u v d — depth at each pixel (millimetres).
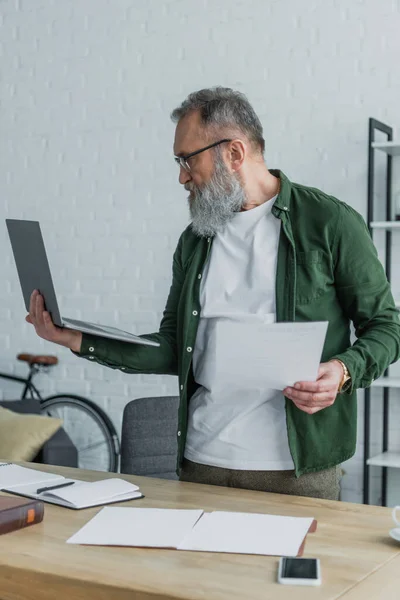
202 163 2062
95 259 4773
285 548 1455
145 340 2021
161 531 1554
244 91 4324
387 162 4012
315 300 2012
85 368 4844
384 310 2010
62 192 4867
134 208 4668
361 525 1634
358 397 4102
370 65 4062
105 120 4742
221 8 4391
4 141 5043
